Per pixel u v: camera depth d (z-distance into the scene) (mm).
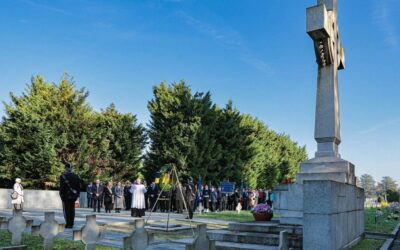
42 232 9336
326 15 11727
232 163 44562
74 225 15383
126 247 6258
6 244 9812
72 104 41281
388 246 12164
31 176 37594
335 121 11930
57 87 41906
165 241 12438
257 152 50344
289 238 10375
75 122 40625
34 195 32625
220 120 45469
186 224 17906
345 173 11273
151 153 41344
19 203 22062
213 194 32000
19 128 37250
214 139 42312
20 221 9828
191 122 41156
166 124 41188
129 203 30562
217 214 26297
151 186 29375
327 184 8781
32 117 37625
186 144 39844
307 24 11781
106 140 42875
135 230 6402
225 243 10945
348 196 11172
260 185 56531
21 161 37281
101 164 42688
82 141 40156
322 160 11789
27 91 41562
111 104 46438
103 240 11836
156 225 16484
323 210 8750
